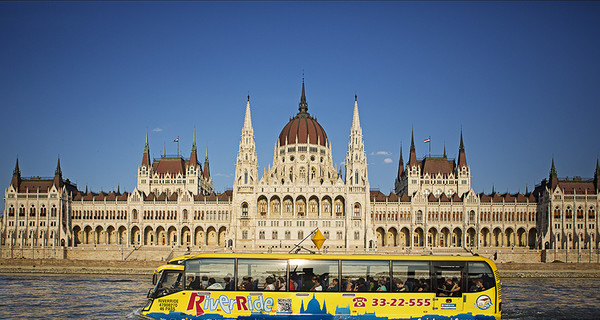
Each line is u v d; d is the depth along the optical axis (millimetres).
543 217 189000
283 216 188625
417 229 198875
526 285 120438
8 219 189375
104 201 197750
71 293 96562
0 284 114500
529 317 66812
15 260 154250
